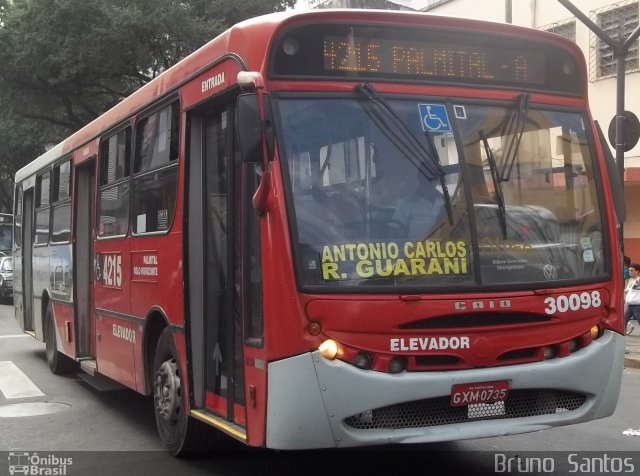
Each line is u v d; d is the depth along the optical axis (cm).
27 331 1281
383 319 464
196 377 594
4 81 2464
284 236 463
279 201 466
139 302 710
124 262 759
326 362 453
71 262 962
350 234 474
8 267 2628
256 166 500
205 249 595
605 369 528
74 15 2247
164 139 660
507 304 493
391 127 500
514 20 2116
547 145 549
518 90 547
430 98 516
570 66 574
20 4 2334
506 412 502
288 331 457
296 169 474
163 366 646
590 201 559
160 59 2358
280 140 474
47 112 2695
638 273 1460
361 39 505
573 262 534
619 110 1202
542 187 538
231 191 540
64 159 1030
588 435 711
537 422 501
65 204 1013
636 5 1838
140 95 734
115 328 789
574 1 1975
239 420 525
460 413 486
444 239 491
